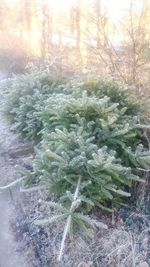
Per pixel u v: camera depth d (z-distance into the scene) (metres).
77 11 5.14
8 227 2.73
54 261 2.25
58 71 4.30
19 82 4.06
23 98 3.59
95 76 3.36
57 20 6.42
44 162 2.34
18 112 3.59
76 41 5.31
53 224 2.49
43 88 3.81
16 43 7.20
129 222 2.41
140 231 2.33
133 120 2.72
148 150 2.71
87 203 2.21
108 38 4.34
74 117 2.72
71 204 2.05
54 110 2.73
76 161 2.15
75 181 2.20
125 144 2.63
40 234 2.50
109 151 2.36
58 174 2.19
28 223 2.66
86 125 2.62
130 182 2.37
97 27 4.45
